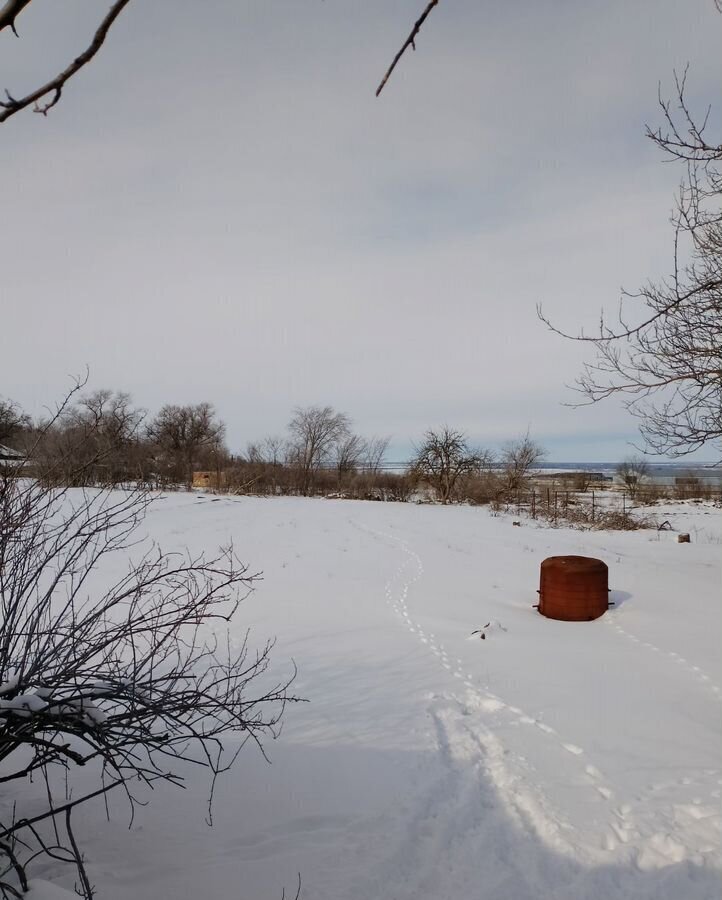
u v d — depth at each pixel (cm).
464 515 3341
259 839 380
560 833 395
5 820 368
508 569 1483
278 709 575
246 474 5334
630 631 929
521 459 4694
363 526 2534
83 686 305
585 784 463
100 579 1026
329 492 5616
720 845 383
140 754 469
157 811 400
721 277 674
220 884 333
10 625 334
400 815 416
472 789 454
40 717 277
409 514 3300
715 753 520
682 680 706
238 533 2044
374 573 1368
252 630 846
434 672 711
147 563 538
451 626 925
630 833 397
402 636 856
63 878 319
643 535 2472
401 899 334
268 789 439
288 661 718
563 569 1008
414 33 135
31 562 362
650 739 546
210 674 632
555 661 770
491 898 338
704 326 682
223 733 517
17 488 334
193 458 5406
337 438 5931
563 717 591
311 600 1052
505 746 526
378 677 684
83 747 473
